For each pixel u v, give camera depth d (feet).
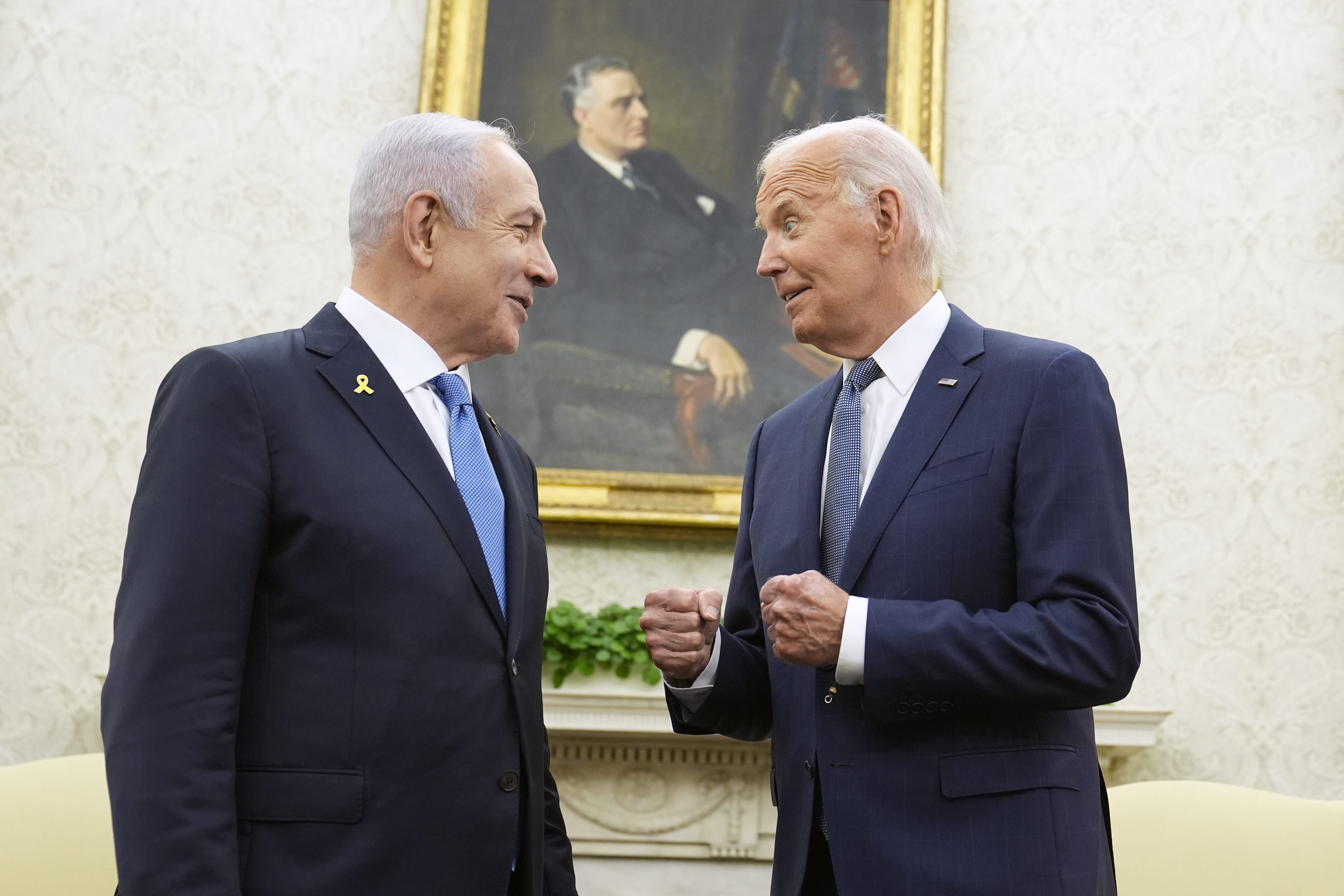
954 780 5.52
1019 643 5.34
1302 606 13.74
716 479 13.84
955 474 5.92
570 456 13.87
